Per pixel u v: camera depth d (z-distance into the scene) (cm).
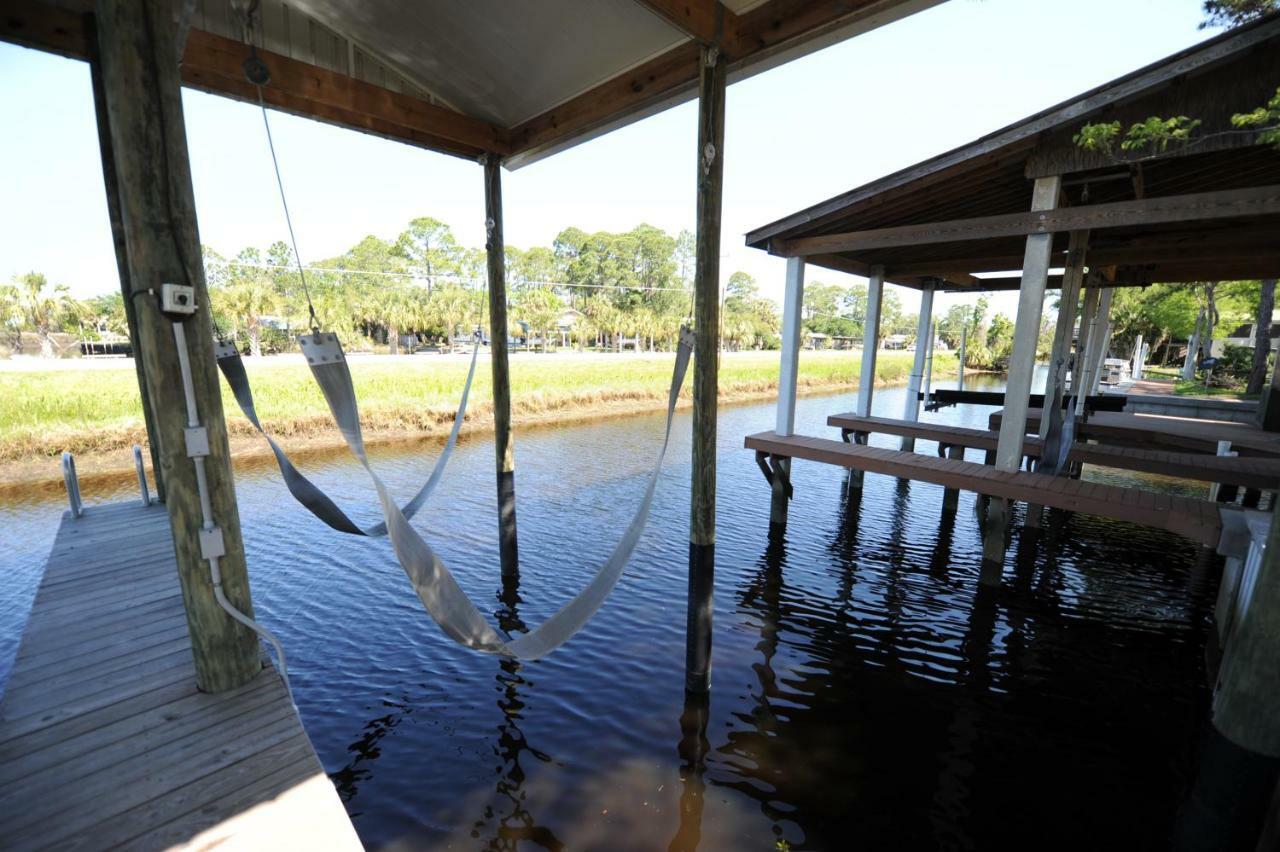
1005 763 342
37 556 644
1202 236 704
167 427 204
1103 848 283
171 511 211
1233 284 1952
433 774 328
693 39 341
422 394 1606
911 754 348
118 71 181
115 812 170
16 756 190
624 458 1170
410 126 443
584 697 401
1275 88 393
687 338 337
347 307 3384
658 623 509
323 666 438
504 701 396
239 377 299
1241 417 1126
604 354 3362
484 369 2123
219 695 225
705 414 373
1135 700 405
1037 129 489
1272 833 207
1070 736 368
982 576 576
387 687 412
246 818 169
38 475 941
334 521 336
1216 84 416
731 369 2708
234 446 1157
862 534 742
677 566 639
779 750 350
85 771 185
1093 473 1102
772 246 729
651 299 5366
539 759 340
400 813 300
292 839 163
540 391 1783
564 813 300
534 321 4012
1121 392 1859
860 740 361
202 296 206
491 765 336
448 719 377
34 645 260
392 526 255
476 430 1453
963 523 793
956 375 3638
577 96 427
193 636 223
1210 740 230
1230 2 566
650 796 312
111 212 390
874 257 877
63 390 1277
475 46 386
